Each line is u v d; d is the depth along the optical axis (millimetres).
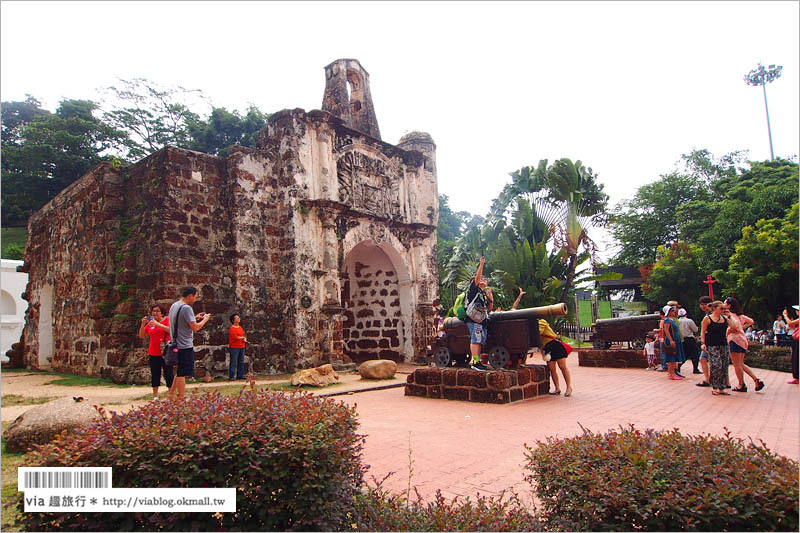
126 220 14242
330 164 16109
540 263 25219
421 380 10273
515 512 3418
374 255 19672
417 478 4773
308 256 15109
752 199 29781
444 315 31094
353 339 19938
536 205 28281
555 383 10172
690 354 14156
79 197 16094
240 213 14414
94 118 38281
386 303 19375
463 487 4508
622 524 2871
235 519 3059
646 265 37000
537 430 6723
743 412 7586
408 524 3236
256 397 3773
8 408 8570
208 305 13477
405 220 19281
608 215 33656
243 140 40969
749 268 24234
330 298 15344
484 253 28031
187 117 41344
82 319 15148
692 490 2734
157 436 2996
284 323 14805
